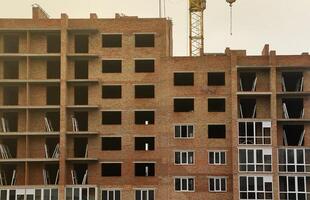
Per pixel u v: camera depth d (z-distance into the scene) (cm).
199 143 9019
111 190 8938
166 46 9312
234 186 8706
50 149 9200
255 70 9119
